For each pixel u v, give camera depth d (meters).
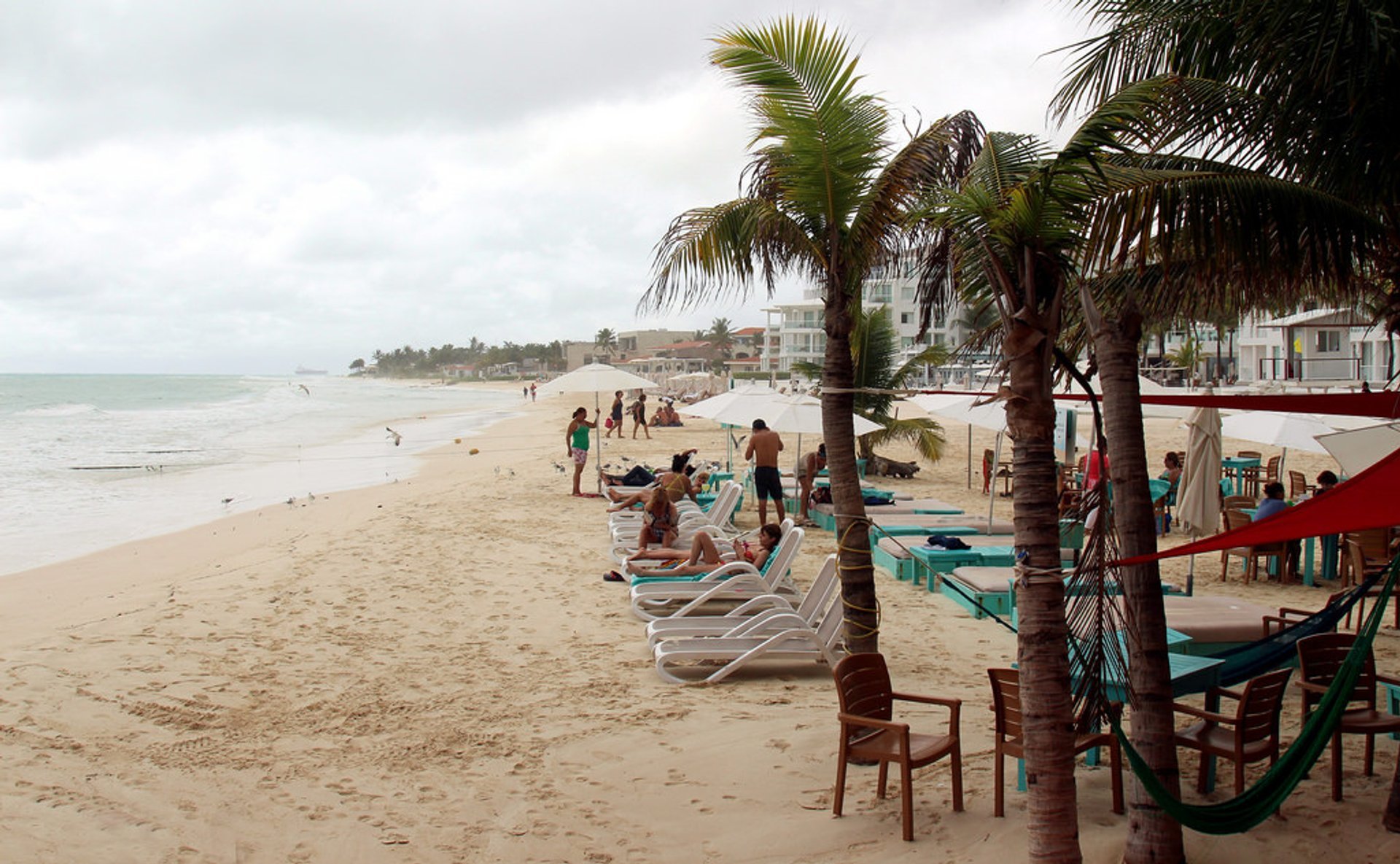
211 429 45.88
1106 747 5.54
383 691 7.11
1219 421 12.36
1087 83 6.40
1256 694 4.78
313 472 26.59
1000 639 8.62
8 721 6.29
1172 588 10.27
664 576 9.90
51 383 156.88
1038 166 4.10
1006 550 10.87
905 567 11.45
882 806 5.04
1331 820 4.76
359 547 13.36
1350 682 3.73
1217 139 5.82
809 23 4.86
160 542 15.27
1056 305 3.69
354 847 4.70
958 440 34.09
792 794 5.26
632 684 7.31
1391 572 3.69
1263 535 3.33
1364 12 4.78
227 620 9.17
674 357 140.88
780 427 14.46
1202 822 3.74
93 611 9.92
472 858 4.61
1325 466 22.77
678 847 4.70
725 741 6.07
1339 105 5.31
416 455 31.92
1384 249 5.86
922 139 5.37
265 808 5.12
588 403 82.50
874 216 5.35
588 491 19.70
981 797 5.11
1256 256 5.43
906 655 8.13
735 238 5.60
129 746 5.96
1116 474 4.23
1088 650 4.33
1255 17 5.27
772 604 8.31
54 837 4.70
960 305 5.36
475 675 7.52
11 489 22.75
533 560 12.36
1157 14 6.07
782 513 14.67
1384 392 5.61
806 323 90.56
